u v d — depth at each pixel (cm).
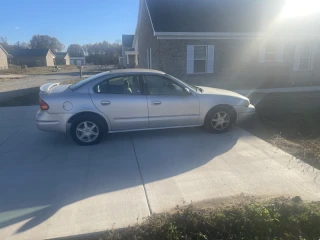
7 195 347
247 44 1395
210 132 594
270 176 385
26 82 2245
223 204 316
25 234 274
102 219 295
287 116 730
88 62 7800
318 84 1445
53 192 354
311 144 510
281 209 299
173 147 511
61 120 508
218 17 1469
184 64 1357
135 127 546
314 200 323
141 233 271
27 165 439
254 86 1360
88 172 411
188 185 365
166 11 1481
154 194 344
